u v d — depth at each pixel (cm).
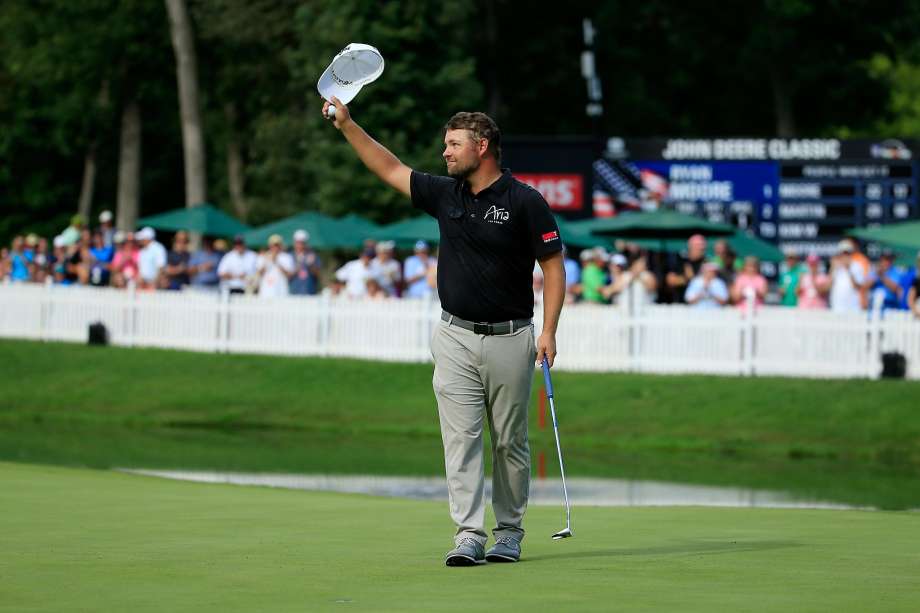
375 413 6291
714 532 2588
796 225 8381
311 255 7506
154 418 6347
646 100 14388
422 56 10500
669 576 1958
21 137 16350
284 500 3150
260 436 5791
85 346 7475
